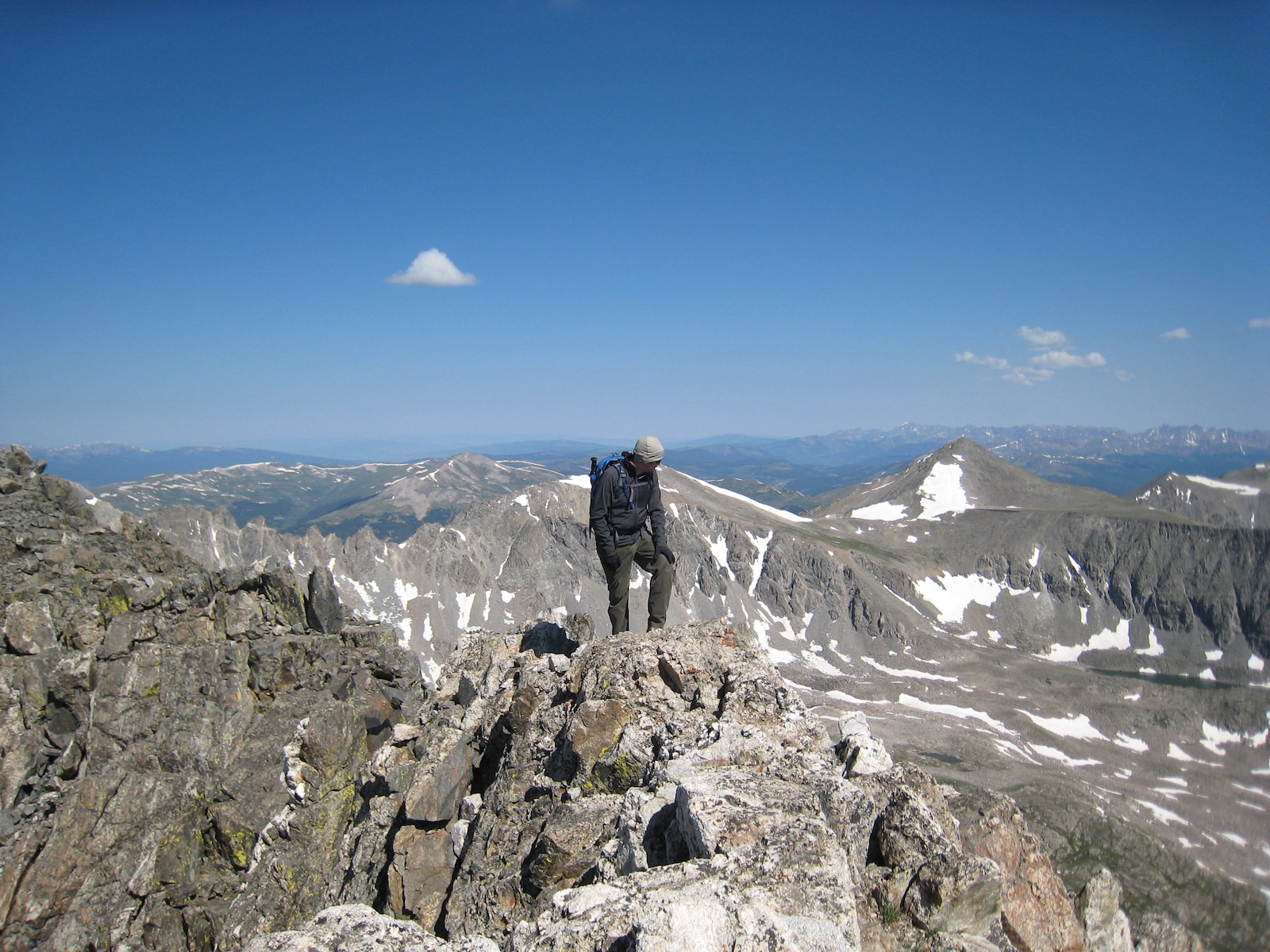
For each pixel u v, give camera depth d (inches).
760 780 380.5
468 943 295.4
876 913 337.4
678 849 361.7
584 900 302.5
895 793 382.0
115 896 954.1
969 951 321.7
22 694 1129.4
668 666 549.6
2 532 1295.5
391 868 590.9
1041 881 396.8
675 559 669.3
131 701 1118.4
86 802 1009.5
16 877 959.6
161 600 1253.1
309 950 283.9
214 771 1051.3
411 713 1125.1
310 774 910.4
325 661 1184.8
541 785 535.5
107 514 1461.6
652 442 626.8
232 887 946.1
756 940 256.8
